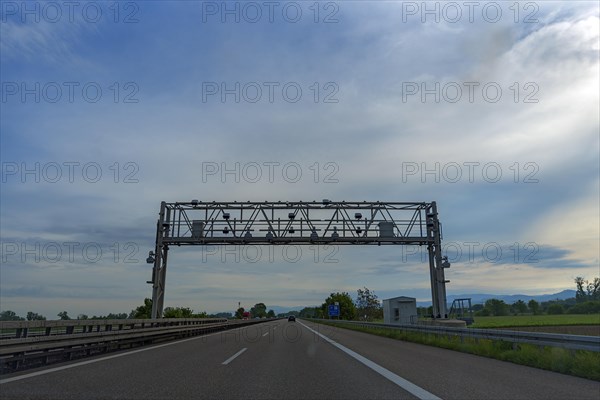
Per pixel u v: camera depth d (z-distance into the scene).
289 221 30.23
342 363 11.98
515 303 140.62
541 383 8.49
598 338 9.85
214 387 8.04
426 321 30.50
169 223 30.27
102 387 7.89
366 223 30.59
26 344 10.21
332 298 116.94
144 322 18.98
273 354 14.43
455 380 8.91
